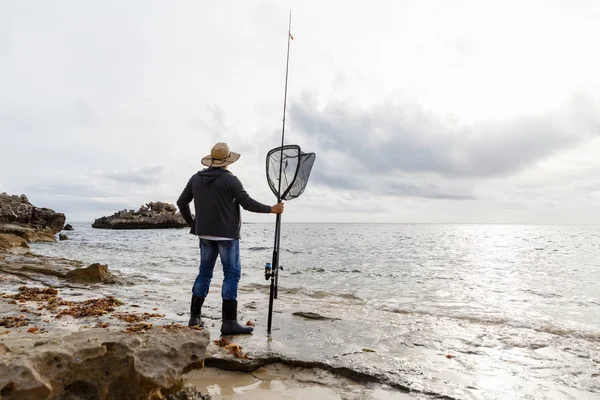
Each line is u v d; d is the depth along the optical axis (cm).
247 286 919
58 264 1144
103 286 815
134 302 631
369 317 579
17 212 3828
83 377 217
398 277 1227
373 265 1617
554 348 438
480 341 458
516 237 6322
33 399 186
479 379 337
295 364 356
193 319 455
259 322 510
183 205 464
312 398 290
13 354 204
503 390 315
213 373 337
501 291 952
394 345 428
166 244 3164
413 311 662
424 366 361
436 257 2122
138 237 4784
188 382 293
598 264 1764
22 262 1117
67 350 214
